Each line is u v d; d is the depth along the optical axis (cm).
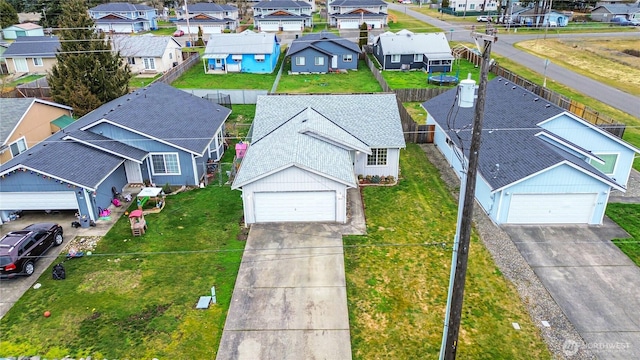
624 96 4159
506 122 2655
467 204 1172
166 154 2538
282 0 8475
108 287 1759
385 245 2038
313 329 1553
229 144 3244
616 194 2497
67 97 3506
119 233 2136
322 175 2109
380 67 5581
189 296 1714
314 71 5338
